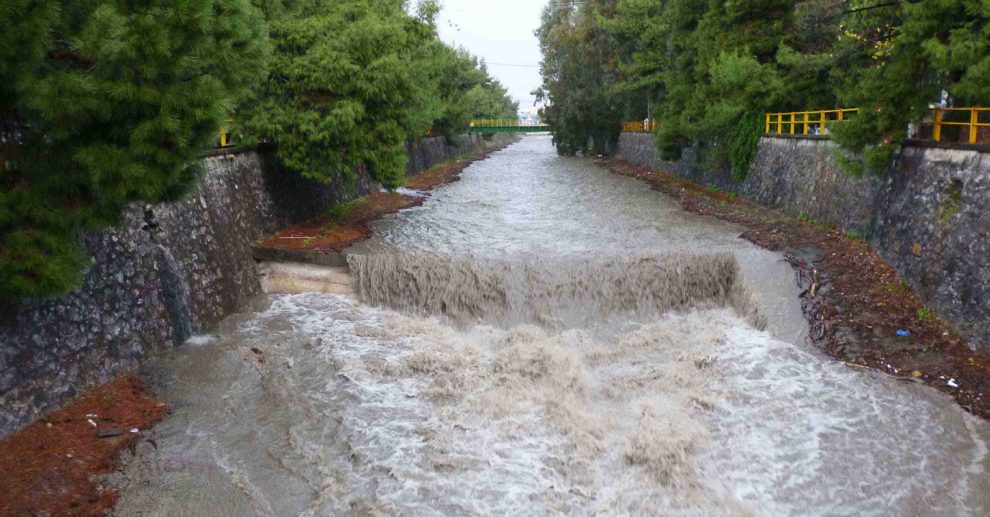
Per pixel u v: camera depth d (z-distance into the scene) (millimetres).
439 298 15086
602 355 12727
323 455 9555
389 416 10555
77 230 8852
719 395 10953
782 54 22922
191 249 13797
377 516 8336
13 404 9336
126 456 9375
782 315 13492
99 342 11031
